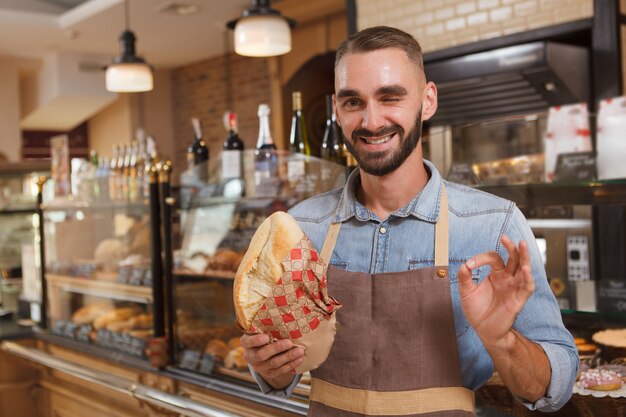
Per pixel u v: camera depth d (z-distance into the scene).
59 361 3.39
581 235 2.82
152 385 2.93
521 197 2.18
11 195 5.16
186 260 2.90
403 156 1.38
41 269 3.95
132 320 3.21
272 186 2.64
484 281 1.21
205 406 2.47
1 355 3.88
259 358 1.38
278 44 3.62
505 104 3.62
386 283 1.41
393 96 1.35
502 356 1.21
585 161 2.52
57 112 9.54
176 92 9.95
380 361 1.40
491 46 3.55
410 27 3.87
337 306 1.39
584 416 1.64
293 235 1.39
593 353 1.96
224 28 7.62
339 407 1.44
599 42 3.21
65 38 8.03
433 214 1.43
